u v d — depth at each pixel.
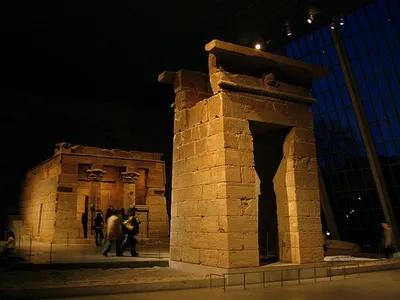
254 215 10.69
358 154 29.50
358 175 29.97
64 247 18.72
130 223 14.88
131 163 24.38
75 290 8.28
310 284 10.11
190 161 11.98
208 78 13.24
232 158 10.71
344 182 30.95
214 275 10.18
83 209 22.84
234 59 11.23
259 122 11.55
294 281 10.52
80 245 20.00
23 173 30.70
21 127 30.92
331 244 22.64
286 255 11.64
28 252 15.86
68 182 21.78
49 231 22.11
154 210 24.58
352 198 30.84
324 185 31.53
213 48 10.79
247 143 11.05
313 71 12.59
